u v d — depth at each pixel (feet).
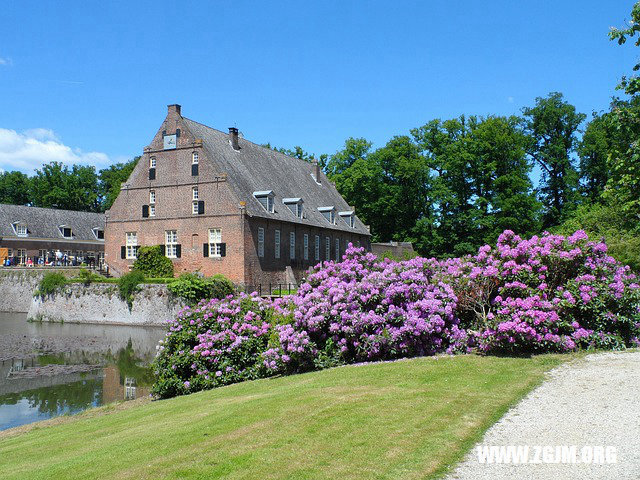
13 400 55.93
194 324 52.08
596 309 42.04
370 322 44.14
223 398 39.65
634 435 23.43
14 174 297.94
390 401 30.55
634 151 53.57
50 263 197.98
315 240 152.66
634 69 52.90
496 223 173.88
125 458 26.61
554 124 184.14
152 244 134.10
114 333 105.29
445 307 44.96
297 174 168.25
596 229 94.53
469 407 28.63
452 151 183.01
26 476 26.58
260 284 117.39
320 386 36.45
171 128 133.28
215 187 126.41
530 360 38.68
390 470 21.39
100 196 305.94
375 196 199.93
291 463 22.88
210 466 23.49
